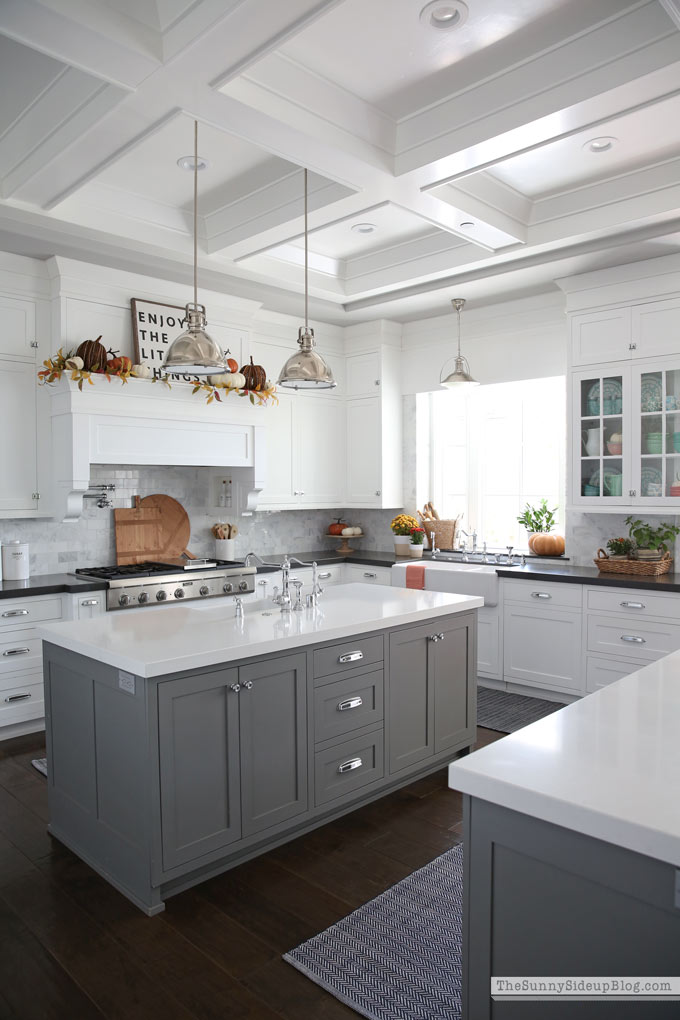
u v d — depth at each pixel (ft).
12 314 14.16
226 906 8.18
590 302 15.31
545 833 4.33
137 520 17.29
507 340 18.12
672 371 14.17
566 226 13.29
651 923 3.92
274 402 18.37
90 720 8.86
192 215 14.05
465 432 20.03
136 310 15.31
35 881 8.71
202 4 7.37
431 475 20.84
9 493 14.32
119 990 6.80
